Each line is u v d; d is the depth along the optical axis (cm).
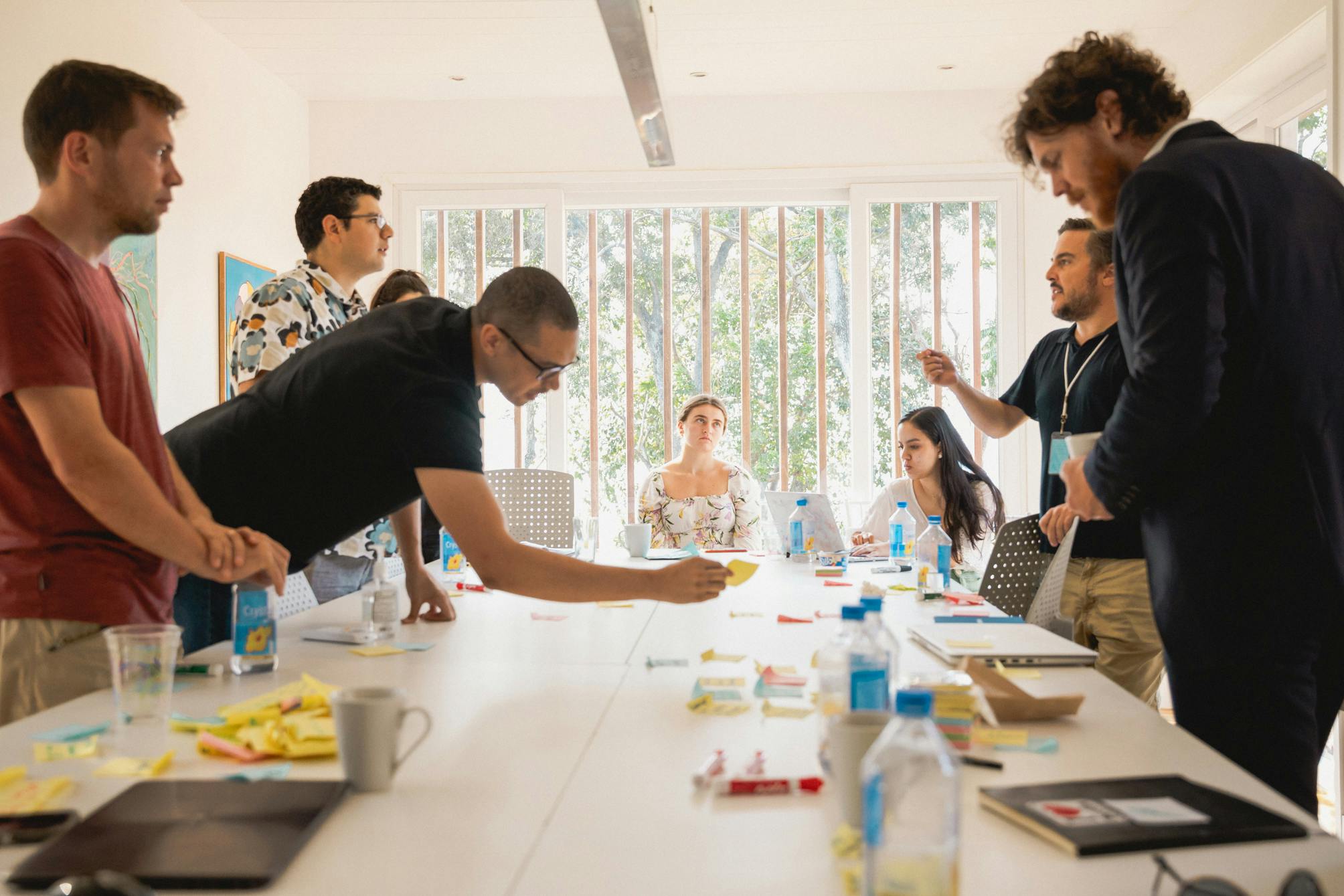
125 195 161
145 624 130
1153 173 145
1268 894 79
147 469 170
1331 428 146
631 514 555
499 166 538
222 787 102
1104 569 255
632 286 555
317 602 253
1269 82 389
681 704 140
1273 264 144
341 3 425
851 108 529
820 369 549
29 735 124
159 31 404
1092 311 275
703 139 533
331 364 177
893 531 317
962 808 99
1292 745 145
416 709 108
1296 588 144
